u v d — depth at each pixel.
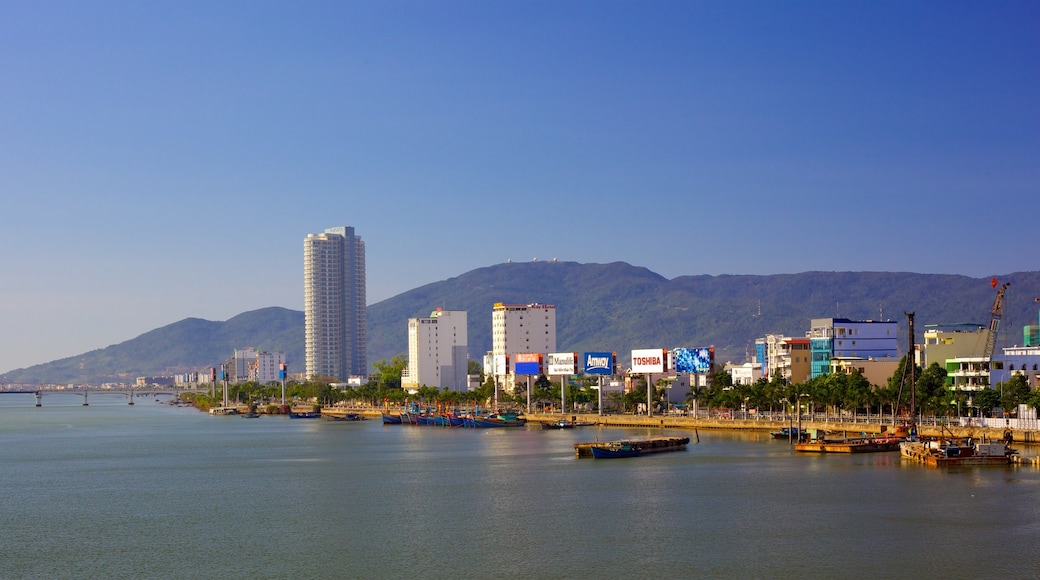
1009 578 124.00
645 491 191.50
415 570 132.38
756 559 134.25
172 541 153.75
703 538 147.12
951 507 166.00
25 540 156.62
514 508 175.50
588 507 174.75
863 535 146.75
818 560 133.25
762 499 178.50
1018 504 167.50
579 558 136.50
